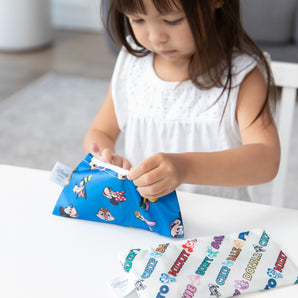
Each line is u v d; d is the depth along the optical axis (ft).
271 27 8.91
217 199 2.35
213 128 2.97
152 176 2.00
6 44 11.95
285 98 3.18
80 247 1.99
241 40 2.79
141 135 3.22
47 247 1.98
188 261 1.84
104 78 10.52
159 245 1.93
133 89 3.17
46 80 10.25
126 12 2.36
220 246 1.93
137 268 1.78
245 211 2.26
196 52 2.57
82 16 14.20
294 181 6.39
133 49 3.14
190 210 2.26
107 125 3.29
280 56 8.50
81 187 2.15
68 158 7.06
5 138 7.60
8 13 11.62
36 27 12.10
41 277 1.80
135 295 1.73
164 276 1.75
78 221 2.18
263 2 8.78
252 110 2.79
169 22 2.34
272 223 2.17
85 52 12.28
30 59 11.57
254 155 2.45
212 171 2.28
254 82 2.83
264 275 1.79
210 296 1.69
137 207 2.07
